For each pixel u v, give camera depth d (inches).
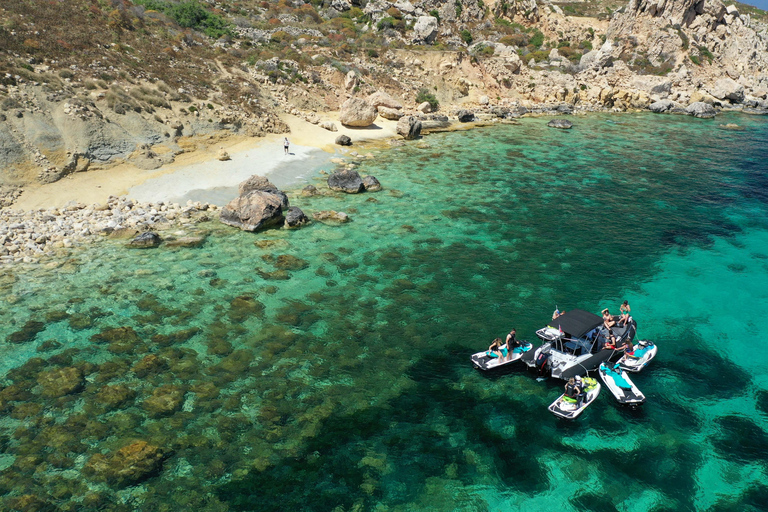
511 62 3166.8
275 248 1150.3
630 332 849.5
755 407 720.3
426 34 3198.8
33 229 1160.8
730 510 561.0
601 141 2269.9
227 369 759.7
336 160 1792.6
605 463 621.0
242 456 610.5
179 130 1707.7
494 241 1218.6
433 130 2338.8
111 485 563.5
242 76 2203.5
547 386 755.4
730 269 1104.2
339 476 589.0
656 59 3437.5
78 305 908.0
